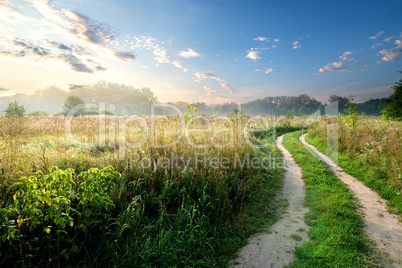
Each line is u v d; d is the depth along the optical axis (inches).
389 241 175.8
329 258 153.6
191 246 163.8
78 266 129.3
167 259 147.7
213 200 211.8
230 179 258.4
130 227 154.4
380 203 247.0
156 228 166.6
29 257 118.2
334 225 198.8
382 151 363.6
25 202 122.3
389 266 146.3
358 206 239.6
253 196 255.4
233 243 178.2
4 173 173.3
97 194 140.3
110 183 165.8
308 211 234.7
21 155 226.5
